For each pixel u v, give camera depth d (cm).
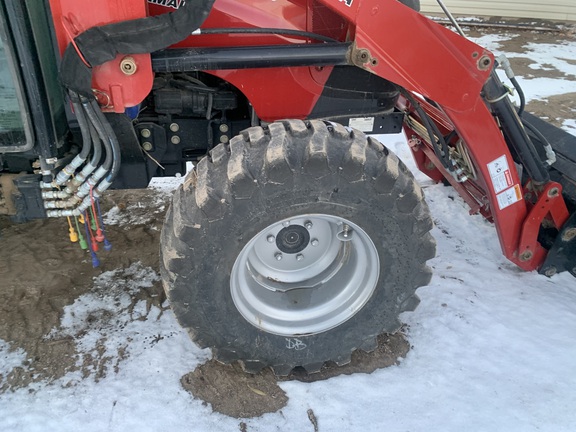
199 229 187
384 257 211
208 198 183
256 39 233
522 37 904
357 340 229
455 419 213
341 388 226
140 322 259
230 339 214
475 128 227
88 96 185
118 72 188
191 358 239
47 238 321
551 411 217
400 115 275
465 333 257
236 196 184
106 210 355
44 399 218
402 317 266
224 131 262
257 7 245
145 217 348
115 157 203
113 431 205
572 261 292
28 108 190
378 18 192
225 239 191
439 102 214
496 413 216
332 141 190
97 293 278
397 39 196
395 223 203
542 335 256
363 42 196
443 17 934
